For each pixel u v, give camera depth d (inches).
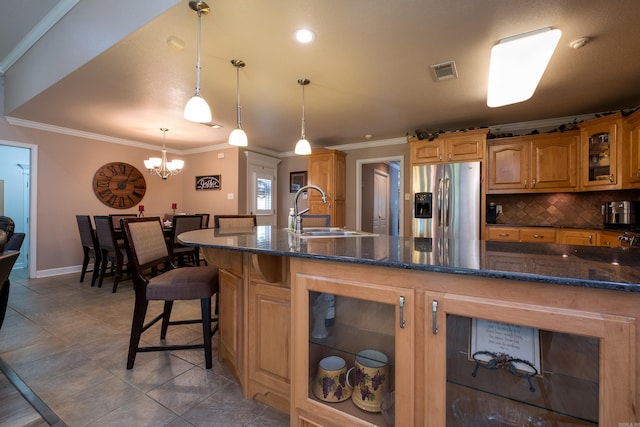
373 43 84.2
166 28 77.3
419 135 161.2
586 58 91.4
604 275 31.5
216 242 60.7
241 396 64.4
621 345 29.2
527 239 143.8
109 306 120.4
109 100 127.7
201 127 171.9
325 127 171.0
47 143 168.6
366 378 45.3
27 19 108.0
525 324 32.8
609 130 123.0
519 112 142.3
